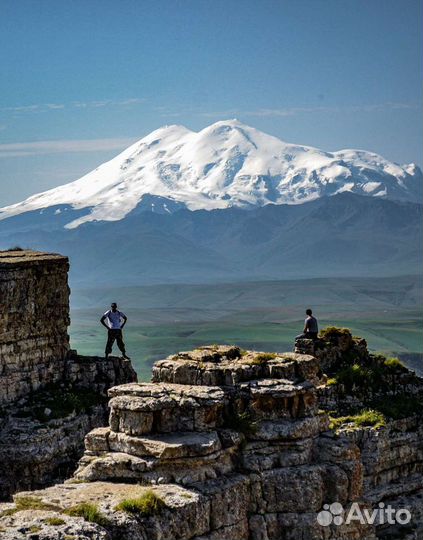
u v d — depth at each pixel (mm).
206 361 84375
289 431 79812
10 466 98875
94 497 71812
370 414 107812
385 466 105500
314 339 118750
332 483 79625
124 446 77438
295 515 78000
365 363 119000
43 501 70875
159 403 78125
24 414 105375
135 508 70312
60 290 118250
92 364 117312
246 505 76938
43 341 115250
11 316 110812
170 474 75625
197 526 72875
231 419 79812
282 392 80938
